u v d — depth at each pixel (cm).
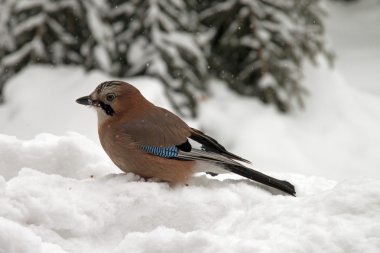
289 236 430
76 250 482
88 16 1216
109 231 513
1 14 1219
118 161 623
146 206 526
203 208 530
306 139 1336
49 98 1156
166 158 605
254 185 608
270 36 1345
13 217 479
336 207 453
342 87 1469
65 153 642
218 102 1323
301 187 624
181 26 1264
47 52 1226
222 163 615
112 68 1242
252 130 1278
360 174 1287
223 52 1346
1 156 634
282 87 1355
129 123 612
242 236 449
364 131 1391
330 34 2598
